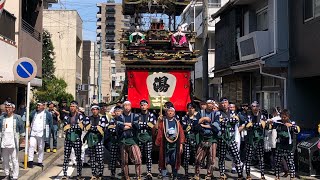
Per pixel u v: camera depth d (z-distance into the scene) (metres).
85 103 43.47
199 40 31.23
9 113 9.16
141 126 9.60
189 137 10.26
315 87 14.88
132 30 13.89
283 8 15.19
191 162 12.40
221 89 26.05
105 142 10.37
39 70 23.34
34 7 23.16
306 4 13.62
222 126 9.94
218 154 10.16
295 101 14.84
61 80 30.06
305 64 13.70
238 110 12.27
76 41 39.34
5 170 9.30
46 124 11.55
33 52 21.64
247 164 10.18
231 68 18.94
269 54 15.25
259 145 10.13
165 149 9.50
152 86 12.81
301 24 13.96
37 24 23.48
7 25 16.89
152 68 12.84
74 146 9.85
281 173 11.46
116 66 63.97
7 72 15.91
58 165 12.65
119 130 9.47
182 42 13.09
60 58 37.78
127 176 9.65
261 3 17.97
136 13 14.50
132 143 9.47
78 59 40.59
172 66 12.83
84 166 12.12
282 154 10.05
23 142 14.56
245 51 17.77
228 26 21.42
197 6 31.12
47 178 10.41
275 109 11.98
